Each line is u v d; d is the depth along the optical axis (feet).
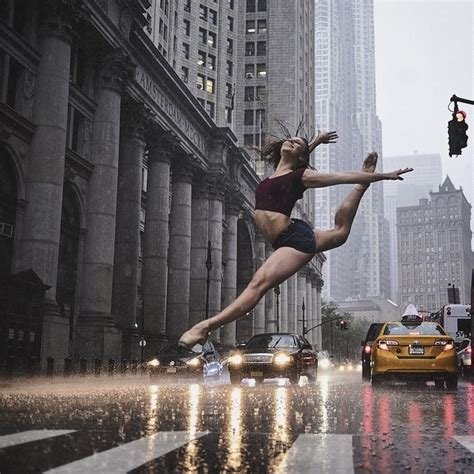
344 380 79.61
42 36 95.86
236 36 298.56
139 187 133.18
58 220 93.15
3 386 63.57
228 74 293.43
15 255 89.61
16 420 19.84
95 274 109.29
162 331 143.33
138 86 133.49
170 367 84.74
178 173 168.66
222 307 202.59
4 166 88.69
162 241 147.23
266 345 69.46
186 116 167.02
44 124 93.35
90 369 104.17
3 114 85.15
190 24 267.18
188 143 167.84
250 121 307.78
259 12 317.63
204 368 88.33
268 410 25.93
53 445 14.44
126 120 132.57
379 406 29.50
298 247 12.50
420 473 11.76
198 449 14.17
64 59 96.48
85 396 33.91
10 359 73.56
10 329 78.38
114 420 20.35
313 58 383.65
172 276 164.14
